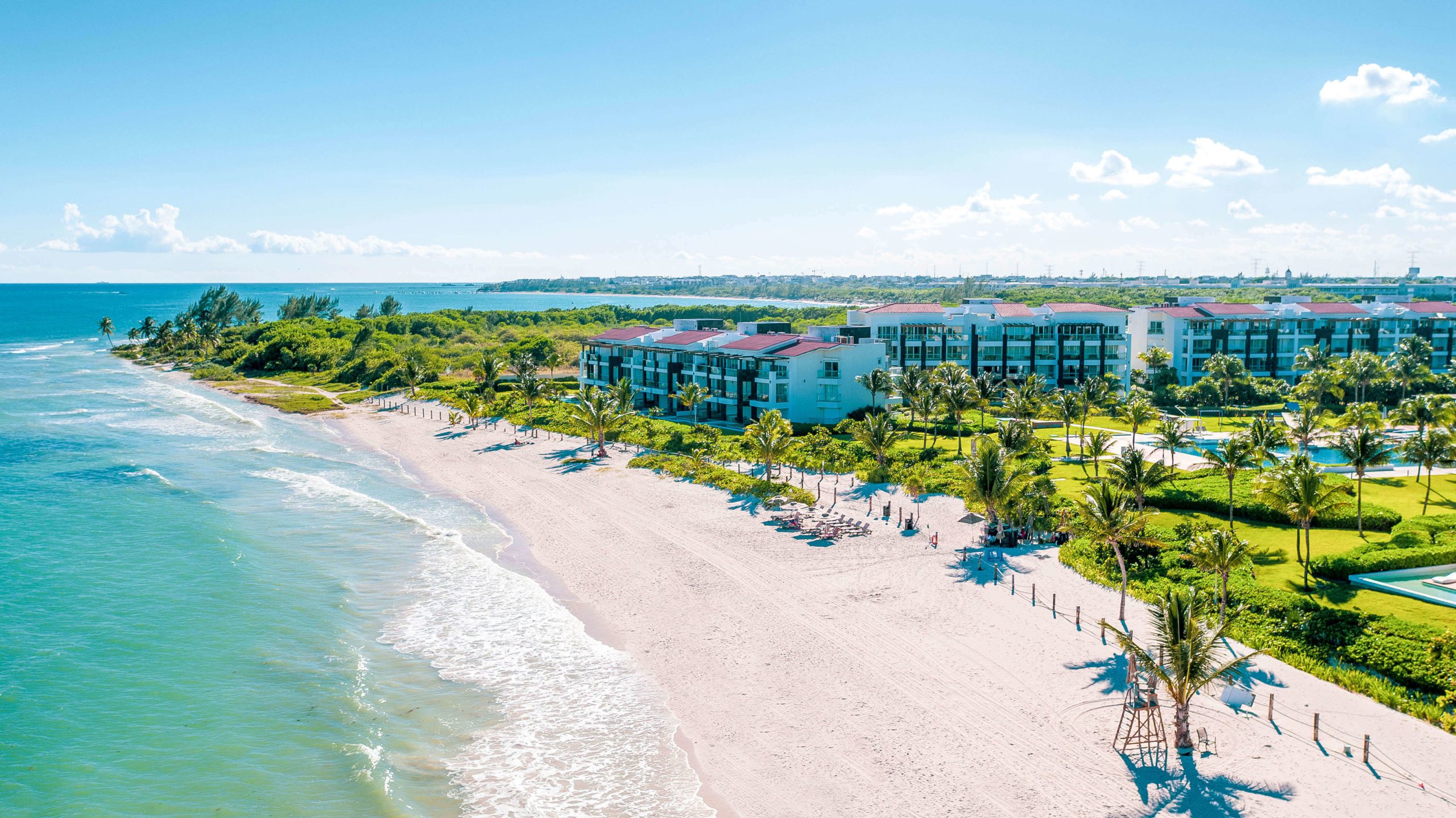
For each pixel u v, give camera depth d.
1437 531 61.12
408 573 62.78
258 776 37.09
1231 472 67.00
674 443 105.88
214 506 81.12
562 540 70.25
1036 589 56.41
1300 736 38.19
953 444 101.88
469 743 39.88
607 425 104.56
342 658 48.59
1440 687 40.16
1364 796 33.88
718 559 64.12
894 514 74.81
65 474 95.19
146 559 65.50
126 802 35.44
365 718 41.91
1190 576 54.50
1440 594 50.41
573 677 46.12
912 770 36.78
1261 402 137.62
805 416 117.81
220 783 36.59
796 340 125.94
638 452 105.75
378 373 177.88
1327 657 44.66
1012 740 38.75
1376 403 127.44
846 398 118.38
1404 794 33.91
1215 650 46.25
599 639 50.91
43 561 64.62
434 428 127.75
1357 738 37.78
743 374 121.19
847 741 39.19
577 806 35.06
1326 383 125.44
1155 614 39.75
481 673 46.78
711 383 128.38
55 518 76.94
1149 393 138.00
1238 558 48.00
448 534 72.25
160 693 44.44
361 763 37.69
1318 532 65.06
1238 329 158.38
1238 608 46.62
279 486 90.44
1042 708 41.41
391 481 93.44
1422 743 37.19
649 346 141.00
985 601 54.62
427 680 46.09
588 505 80.81
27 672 46.47
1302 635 46.28
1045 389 142.12
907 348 144.38
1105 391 122.50
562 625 52.97
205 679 46.00
